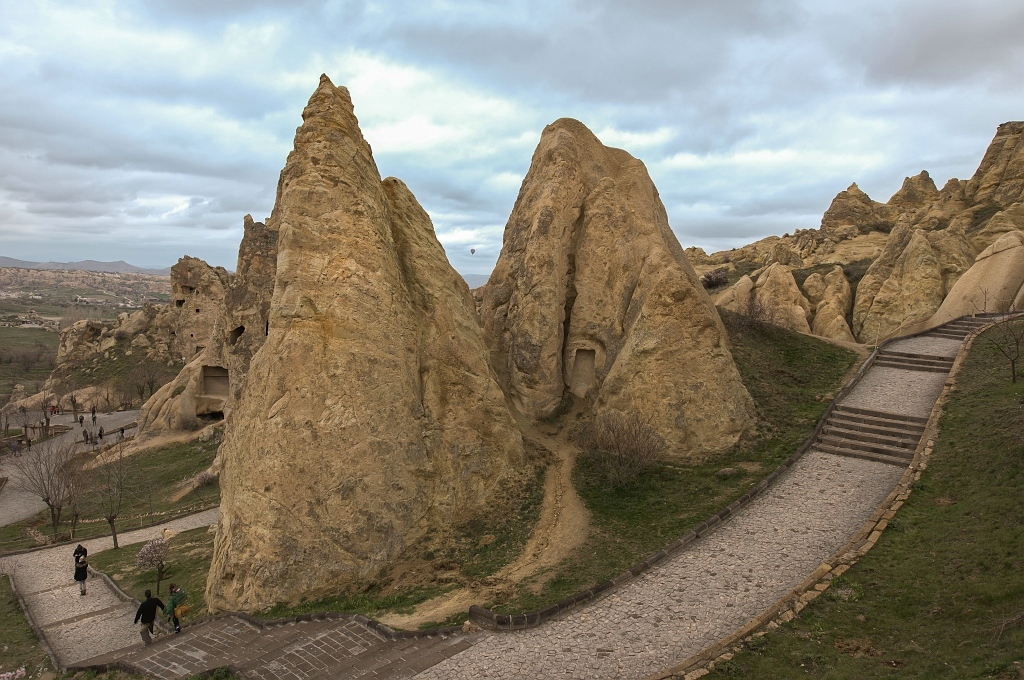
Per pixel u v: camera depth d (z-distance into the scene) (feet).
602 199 110.52
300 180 80.23
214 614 69.05
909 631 46.68
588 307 107.65
